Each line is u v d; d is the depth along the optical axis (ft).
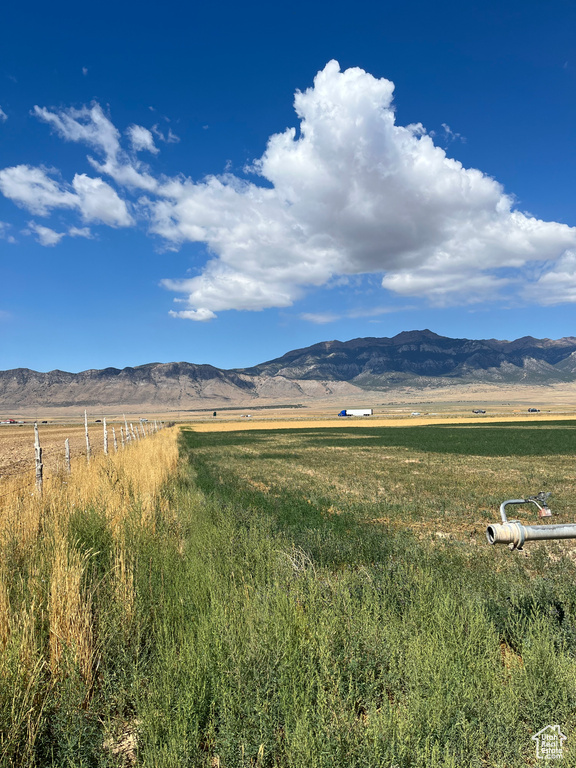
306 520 37.01
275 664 12.35
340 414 559.79
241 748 9.84
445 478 70.74
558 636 14.44
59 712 11.21
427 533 35.37
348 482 66.33
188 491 44.60
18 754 10.20
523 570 23.82
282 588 17.37
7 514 23.20
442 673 11.93
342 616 15.17
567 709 11.12
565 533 11.46
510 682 12.14
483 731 10.39
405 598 17.78
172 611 15.71
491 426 256.52
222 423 390.42
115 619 14.67
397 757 9.36
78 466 42.34
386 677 12.38
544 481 66.18
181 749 9.50
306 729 9.73
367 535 30.60
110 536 22.88
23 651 12.12
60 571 15.55
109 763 10.12
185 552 23.35
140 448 70.49
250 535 26.50
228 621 14.52
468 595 17.92
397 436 194.59
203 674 12.06
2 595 13.64
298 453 122.52
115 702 11.88
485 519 41.01
